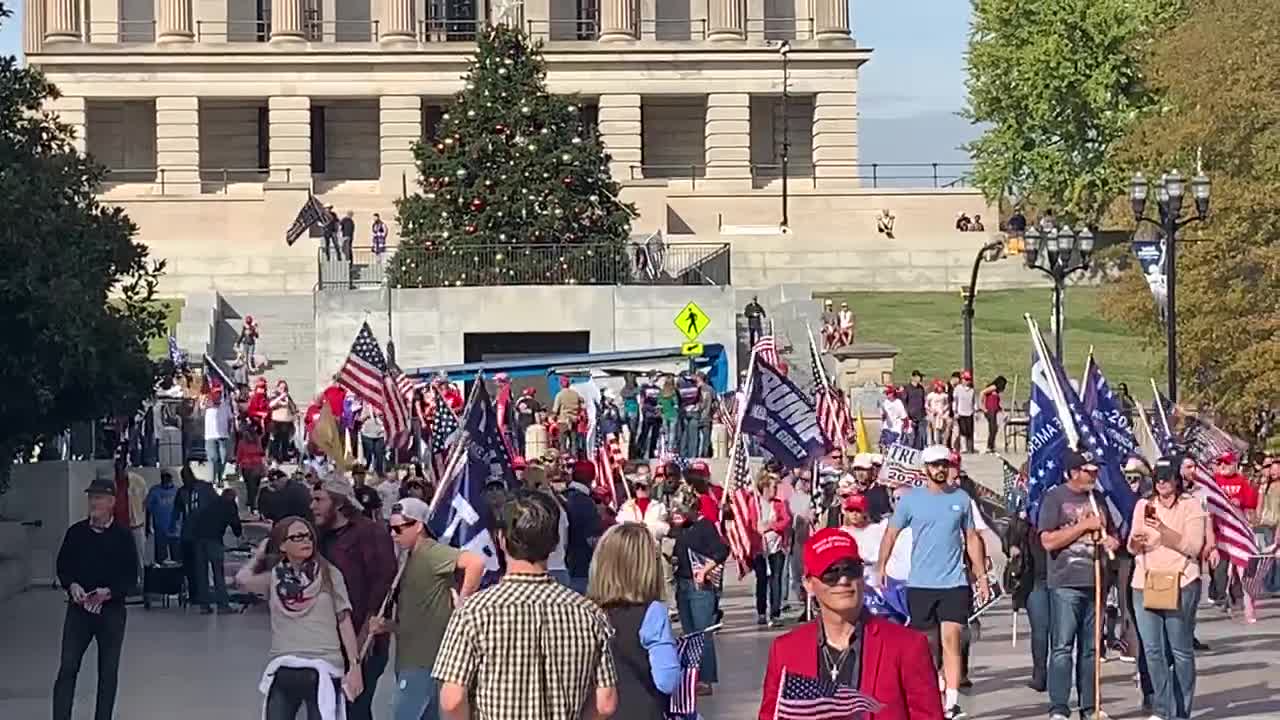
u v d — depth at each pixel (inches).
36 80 1402.6
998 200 3619.6
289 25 4040.4
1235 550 1086.4
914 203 3892.7
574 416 2134.6
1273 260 2218.3
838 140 4106.8
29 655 1177.4
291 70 4018.2
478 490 754.8
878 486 1114.7
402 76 4037.9
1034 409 946.1
